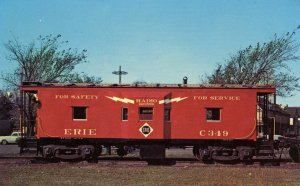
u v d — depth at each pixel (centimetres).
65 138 2373
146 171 1953
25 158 2473
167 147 2445
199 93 2380
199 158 2423
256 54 4300
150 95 2364
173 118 2369
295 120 6391
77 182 1598
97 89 2384
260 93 2402
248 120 2373
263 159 2477
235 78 4391
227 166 2195
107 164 2228
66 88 2389
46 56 4244
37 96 2394
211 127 2369
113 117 2370
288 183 1609
